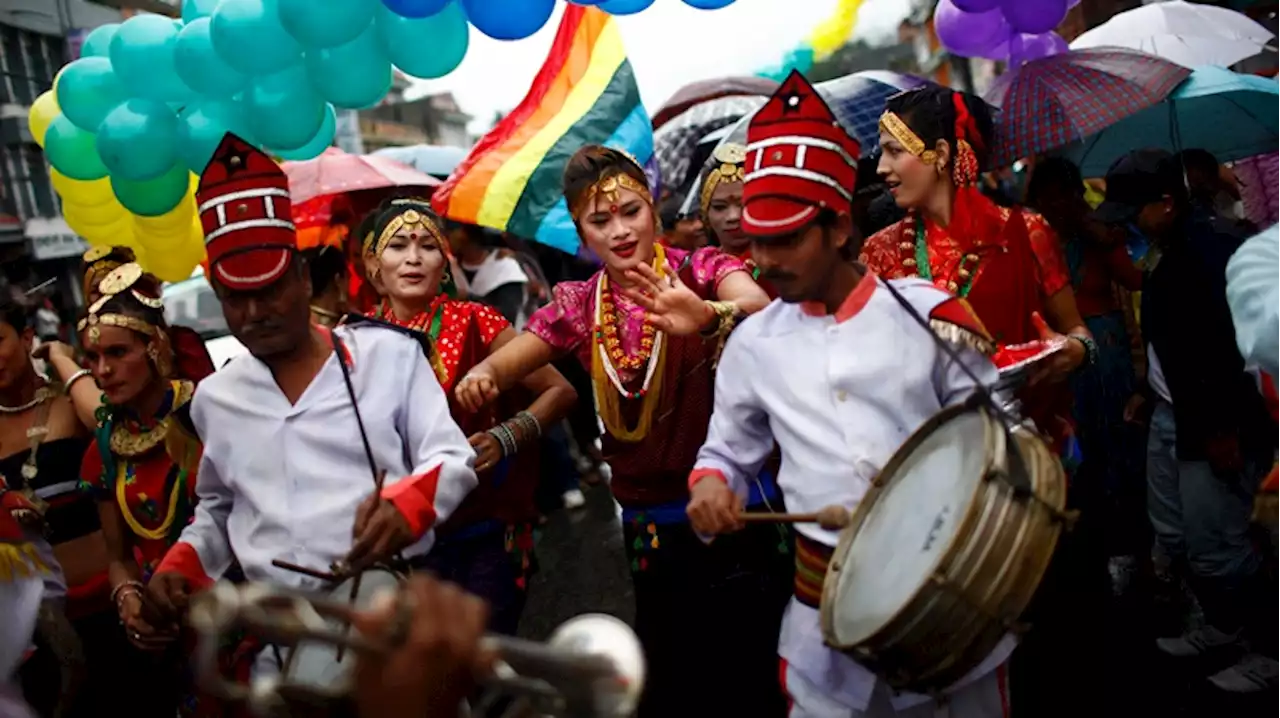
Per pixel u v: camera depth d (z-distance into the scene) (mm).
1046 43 4766
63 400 3639
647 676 3316
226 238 2402
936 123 3244
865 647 1946
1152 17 5441
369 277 3629
